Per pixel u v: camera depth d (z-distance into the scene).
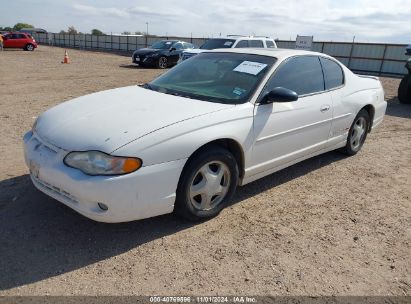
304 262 2.97
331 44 26.66
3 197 3.73
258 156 3.77
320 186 4.48
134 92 3.95
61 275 2.68
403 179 4.82
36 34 59.91
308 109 4.23
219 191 3.50
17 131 6.06
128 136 2.86
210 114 3.30
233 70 4.02
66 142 2.95
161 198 3.02
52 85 11.79
